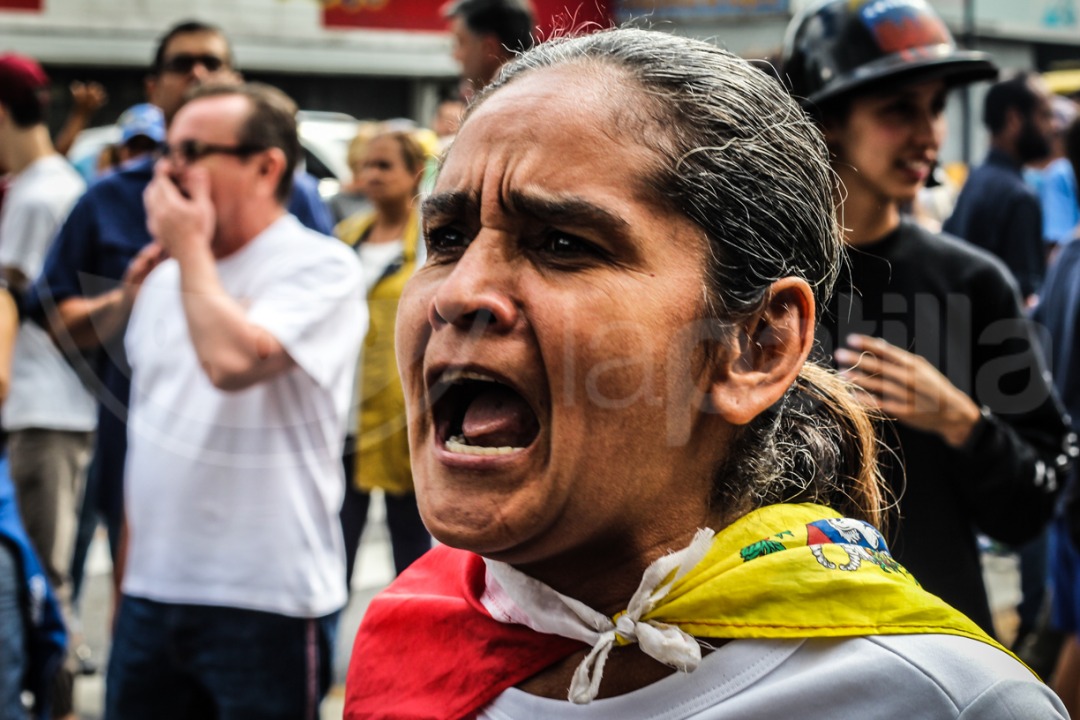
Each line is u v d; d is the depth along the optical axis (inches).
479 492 34.4
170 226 79.1
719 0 401.1
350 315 77.9
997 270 76.2
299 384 80.6
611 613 37.8
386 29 365.4
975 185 176.7
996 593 172.1
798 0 392.8
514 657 39.9
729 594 36.3
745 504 38.2
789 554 36.8
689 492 37.2
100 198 97.6
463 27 136.0
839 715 35.0
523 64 37.5
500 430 34.9
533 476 34.2
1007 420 76.1
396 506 135.0
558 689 39.1
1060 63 522.0
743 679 36.0
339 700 137.4
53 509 141.0
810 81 78.1
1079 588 111.2
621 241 34.0
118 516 109.3
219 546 85.7
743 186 36.0
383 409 79.1
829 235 40.3
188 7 311.4
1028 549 148.6
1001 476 70.7
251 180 80.3
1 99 144.7
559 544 35.2
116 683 90.7
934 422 69.0
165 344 84.0
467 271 34.2
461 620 42.1
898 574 37.8
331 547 88.3
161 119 155.0
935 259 75.6
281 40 339.6
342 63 357.7
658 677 37.1
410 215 86.9
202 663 86.9
